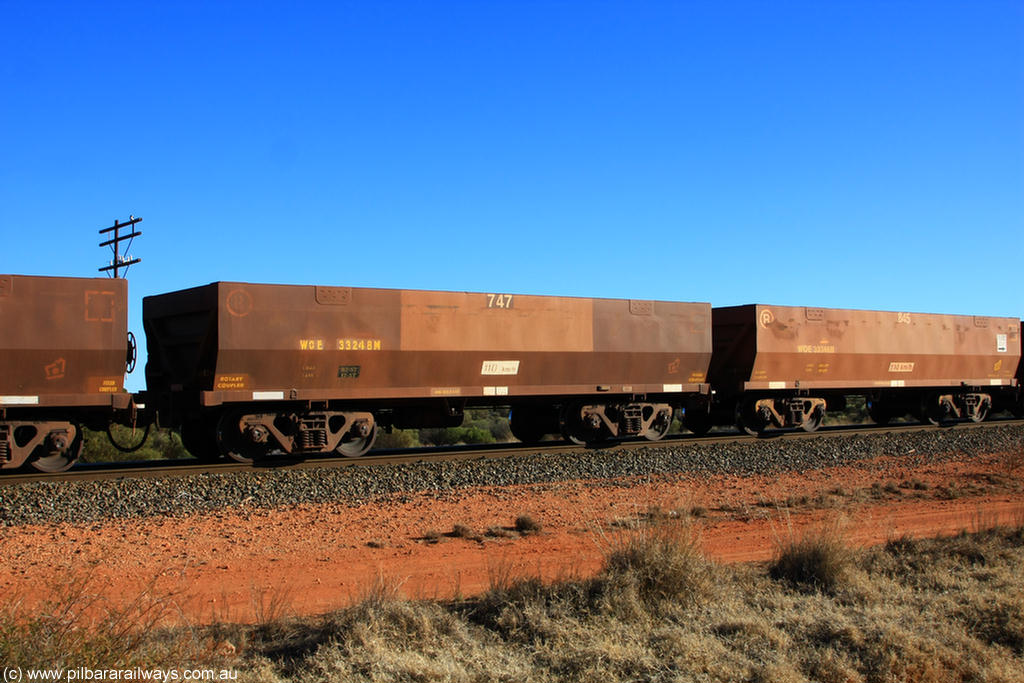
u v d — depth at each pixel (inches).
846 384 1061.1
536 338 813.9
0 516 479.8
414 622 270.7
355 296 727.7
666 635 265.9
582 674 236.2
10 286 592.7
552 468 687.7
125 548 412.8
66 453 649.6
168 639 249.0
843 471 725.9
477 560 396.8
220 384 677.3
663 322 891.4
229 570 373.4
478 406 841.5
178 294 721.6
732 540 442.3
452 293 775.1
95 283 622.8
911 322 1122.0
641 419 895.1
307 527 470.6
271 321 689.0
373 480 612.4
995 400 1346.0
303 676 233.9
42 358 603.2
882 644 257.0
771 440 904.3
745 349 981.8
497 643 264.5
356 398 736.3
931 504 563.8
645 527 352.5
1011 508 546.3
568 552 414.0
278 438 707.4
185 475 621.6
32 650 211.5
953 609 295.1
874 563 363.3
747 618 281.3
